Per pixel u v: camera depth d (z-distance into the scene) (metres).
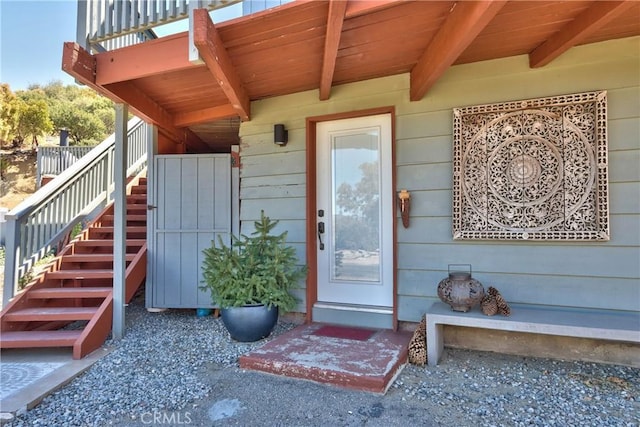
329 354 2.64
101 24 2.88
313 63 2.93
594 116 2.65
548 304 2.76
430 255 3.11
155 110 3.95
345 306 3.49
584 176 2.66
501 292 2.88
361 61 2.96
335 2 1.96
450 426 1.89
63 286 3.95
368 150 3.51
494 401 2.12
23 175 19.50
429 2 2.16
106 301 3.37
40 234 3.73
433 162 3.11
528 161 2.80
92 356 2.93
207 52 2.28
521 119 2.84
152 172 4.20
